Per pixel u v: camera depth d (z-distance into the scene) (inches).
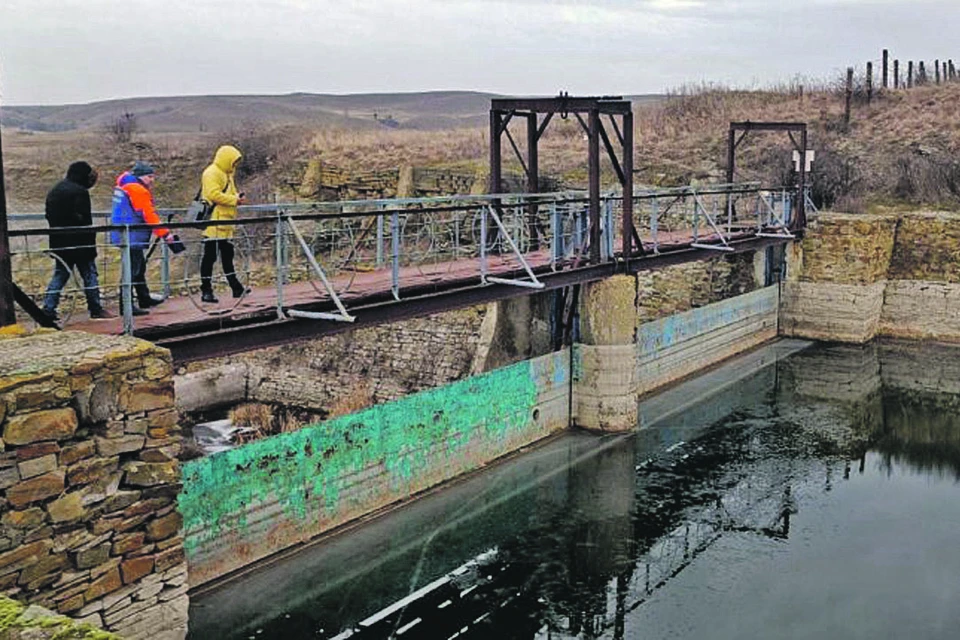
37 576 228.1
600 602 386.0
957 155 1003.3
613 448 550.0
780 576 409.1
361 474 430.3
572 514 468.4
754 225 796.0
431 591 389.7
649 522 462.6
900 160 1002.7
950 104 1128.2
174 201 1282.0
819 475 530.9
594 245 532.7
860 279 812.6
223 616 353.7
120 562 246.5
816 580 405.1
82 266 322.7
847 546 438.6
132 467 246.7
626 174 545.3
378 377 727.1
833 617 372.2
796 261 840.9
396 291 401.7
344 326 377.1
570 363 571.5
